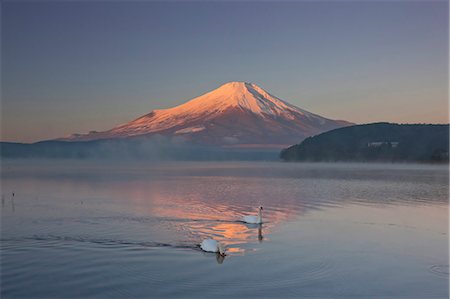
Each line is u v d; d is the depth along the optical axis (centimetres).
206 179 9494
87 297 2095
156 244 3017
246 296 2119
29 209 4591
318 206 4972
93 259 2658
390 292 2200
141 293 2131
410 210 4672
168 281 2298
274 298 2103
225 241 3147
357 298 2106
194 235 3322
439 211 4594
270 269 2512
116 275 2378
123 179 9394
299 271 2489
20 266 2509
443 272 2502
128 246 2948
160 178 9812
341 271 2495
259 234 3400
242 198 5700
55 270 2439
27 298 2078
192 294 2139
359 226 3747
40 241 3070
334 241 3188
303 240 3209
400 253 2886
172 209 4638
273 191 6662
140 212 4400
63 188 7094
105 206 4850
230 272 2442
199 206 4897
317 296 2139
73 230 3450
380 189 7056
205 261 2645
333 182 8519
